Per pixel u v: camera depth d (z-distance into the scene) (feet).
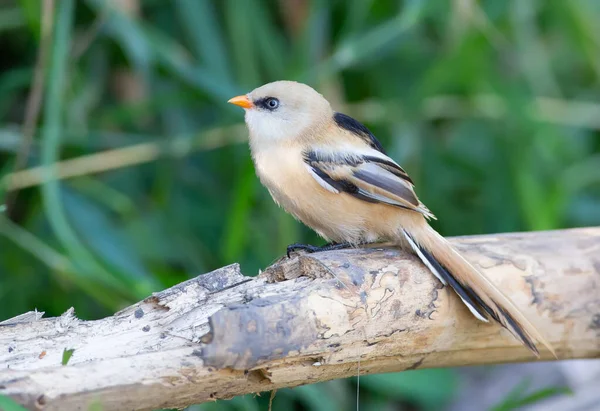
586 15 43.75
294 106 28.19
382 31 37.76
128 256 35.68
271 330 19.24
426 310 22.08
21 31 42.11
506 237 24.98
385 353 21.80
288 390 34.42
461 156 44.09
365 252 23.18
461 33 39.78
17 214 39.09
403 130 40.52
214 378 18.92
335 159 27.22
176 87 42.01
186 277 34.94
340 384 36.45
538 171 42.42
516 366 39.73
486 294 22.40
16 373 17.54
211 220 41.01
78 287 36.50
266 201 39.42
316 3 40.01
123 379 17.98
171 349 18.83
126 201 38.06
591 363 38.60
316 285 20.83
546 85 44.78
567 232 25.34
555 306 23.59
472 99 41.57
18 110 42.14
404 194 26.18
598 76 45.85
